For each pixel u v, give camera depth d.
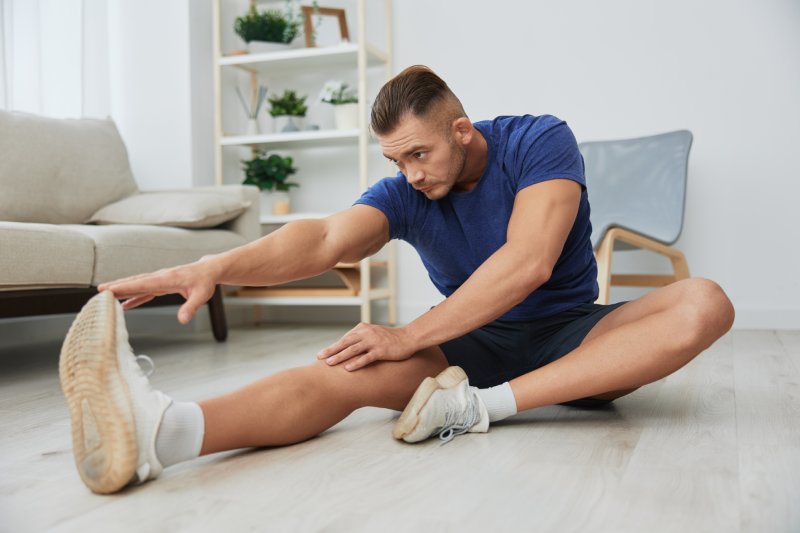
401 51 3.52
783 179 3.01
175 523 0.80
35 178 2.48
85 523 0.80
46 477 0.99
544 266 1.11
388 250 3.43
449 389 1.15
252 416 1.03
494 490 0.90
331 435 1.18
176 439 0.94
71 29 2.99
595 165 3.02
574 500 0.86
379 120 1.10
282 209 3.44
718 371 1.87
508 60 3.36
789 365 1.97
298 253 1.17
